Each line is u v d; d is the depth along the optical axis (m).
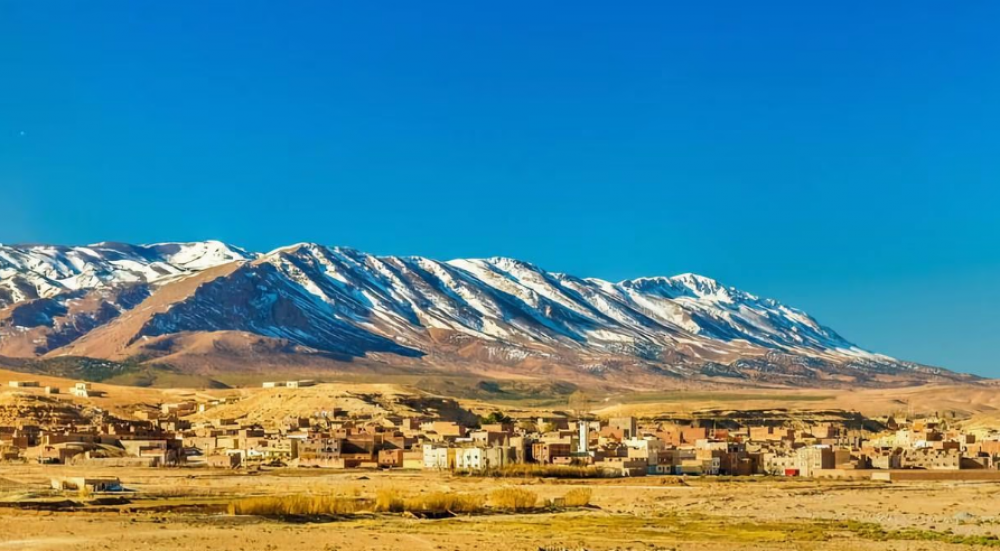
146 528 193.38
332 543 184.00
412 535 196.88
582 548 186.12
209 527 199.38
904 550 189.50
